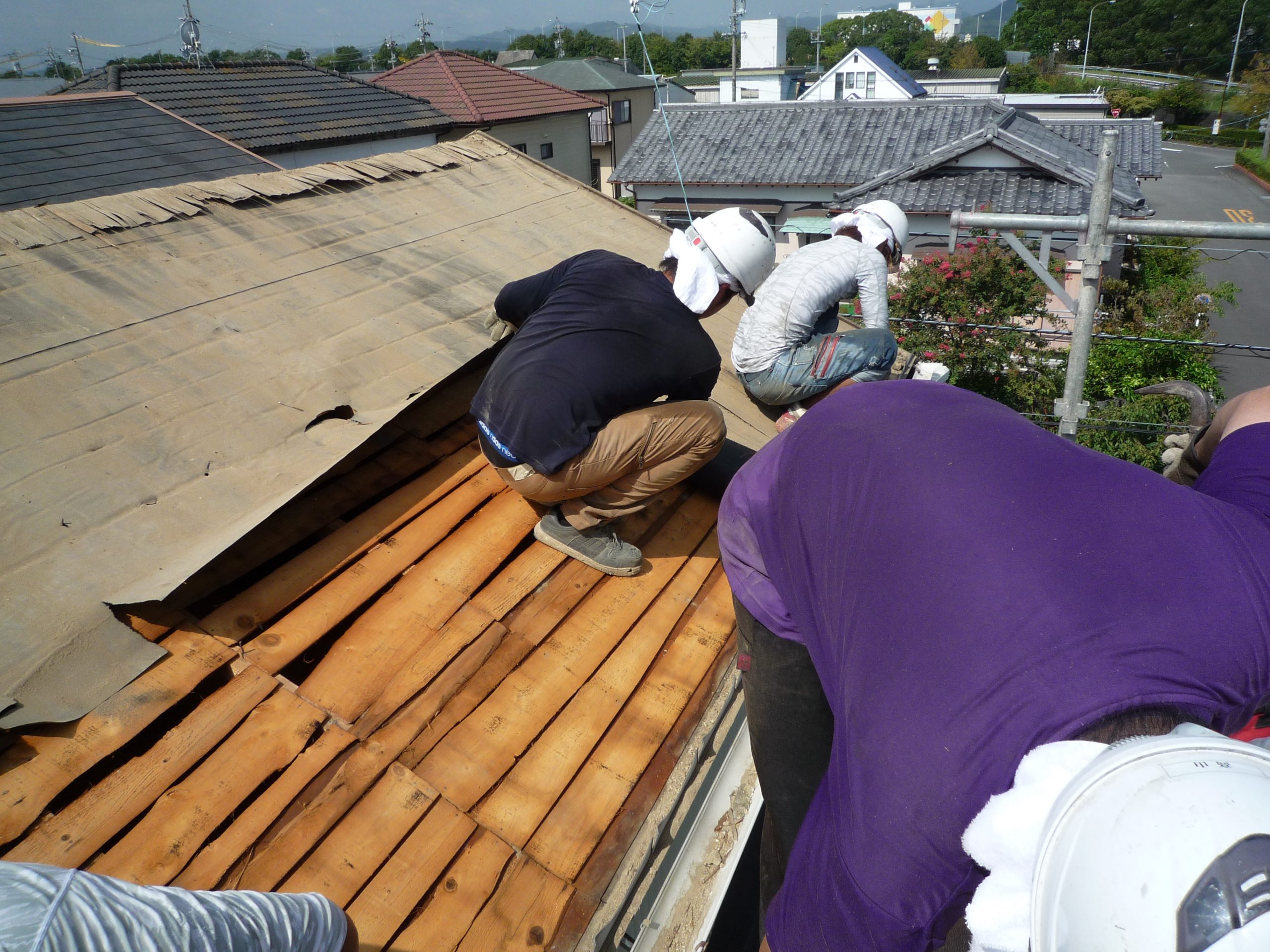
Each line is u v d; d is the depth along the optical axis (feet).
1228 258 53.31
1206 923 2.04
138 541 5.90
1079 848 2.36
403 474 8.16
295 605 6.56
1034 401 32.35
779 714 5.02
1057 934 2.36
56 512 5.85
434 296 9.62
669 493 9.11
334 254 9.78
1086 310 15.42
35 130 31.17
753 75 128.36
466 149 13.58
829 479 3.80
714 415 7.46
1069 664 2.76
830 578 3.64
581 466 7.06
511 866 5.52
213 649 5.97
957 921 3.15
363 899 5.09
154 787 5.19
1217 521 3.06
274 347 7.97
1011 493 3.20
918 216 46.60
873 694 3.13
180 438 6.71
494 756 6.08
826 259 11.15
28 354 6.82
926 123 55.52
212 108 46.55
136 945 3.02
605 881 5.66
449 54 69.97
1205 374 32.89
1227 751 2.36
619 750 6.45
